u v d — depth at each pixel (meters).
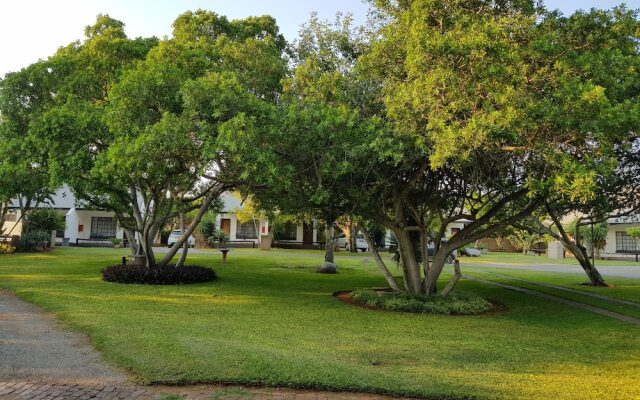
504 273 23.34
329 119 9.98
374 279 19.25
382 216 13.62
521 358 7.72
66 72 14.85
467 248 40.50
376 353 7.71
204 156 10.12
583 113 7.79
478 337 9.29
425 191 13.52
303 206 12.73
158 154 10.52
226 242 42.34
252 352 7.05
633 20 9.53
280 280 17.98
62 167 12.58
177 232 39.94
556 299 14.88
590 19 9.49
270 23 18.25
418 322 10.67
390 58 10.71
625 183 13.22
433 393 5.74
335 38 13.61
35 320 9.27
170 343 7.38
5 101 14.50
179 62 13.39
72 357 6.83
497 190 13.04
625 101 8.57
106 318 9.38
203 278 16.38
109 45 15.11
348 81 11.91
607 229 39.59
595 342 9.12
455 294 13.46
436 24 9.21
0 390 5.53
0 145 14.01
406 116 9.36
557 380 6.47
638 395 5.90
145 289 14.02
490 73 8.11
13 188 16.50
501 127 7.88
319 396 5.68
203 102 10.41
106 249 33.56
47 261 22.61
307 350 7.64
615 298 15.16
